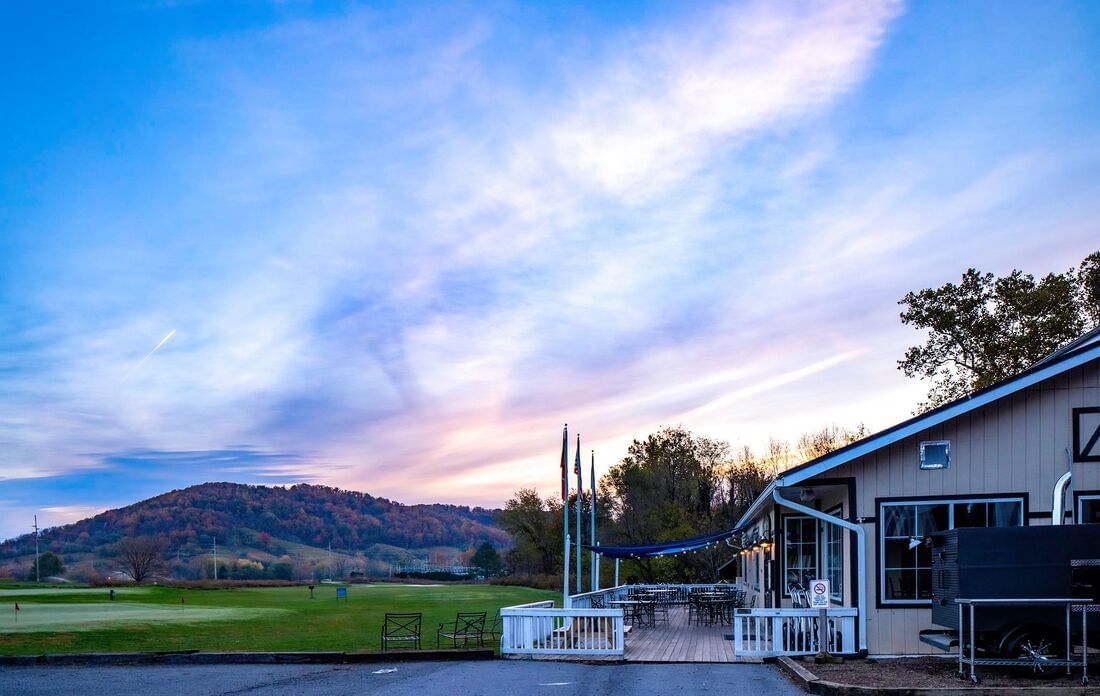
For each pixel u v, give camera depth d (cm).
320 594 5803
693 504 5916
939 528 1387
